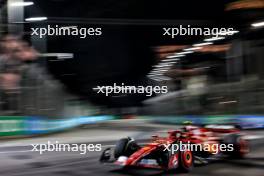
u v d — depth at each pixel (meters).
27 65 53.25
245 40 60.81
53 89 60.84
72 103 79.44
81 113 90.19
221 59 66.88
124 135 48.41
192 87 72.38
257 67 56.75
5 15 57.56
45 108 55.03
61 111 64.88
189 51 74.44
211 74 68.38
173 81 78.81
